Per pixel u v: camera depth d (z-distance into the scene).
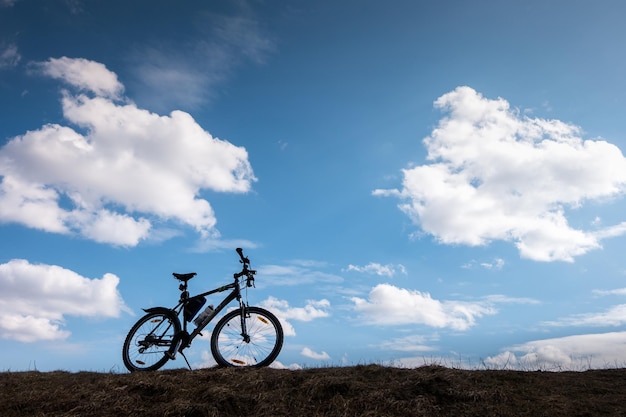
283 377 6.52
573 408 5.68
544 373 7.05
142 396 6.21
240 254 7.64
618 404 5.78
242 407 5.85
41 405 6.05
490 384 6.32
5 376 7.29
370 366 7.16
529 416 5.50
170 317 7.77
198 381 6.54
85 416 5.78
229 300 7.62
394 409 5.68
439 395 5.96
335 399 5.88
